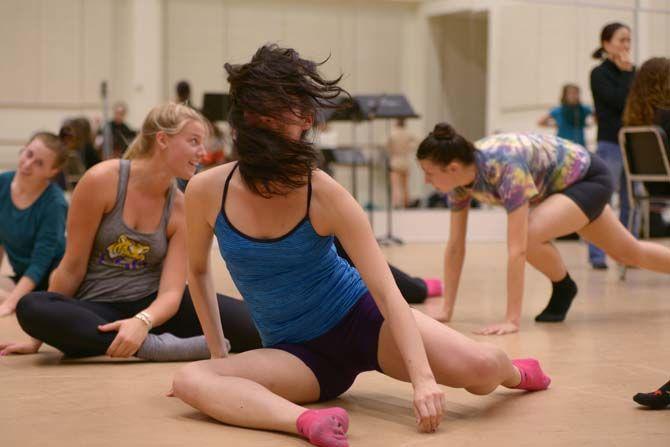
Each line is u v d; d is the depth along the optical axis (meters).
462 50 10.24
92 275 3.36
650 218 9.38
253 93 2.10
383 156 9.98
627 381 2.84
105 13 9.66
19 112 9.55
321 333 2.42
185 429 2.23
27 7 9.54
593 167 4.12
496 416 2.39
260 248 2.26
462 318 4.29
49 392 2.70
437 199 10.14
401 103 8.93
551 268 4.12
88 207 3.24
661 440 2.14
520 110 10.11
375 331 2.39
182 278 3.35
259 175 2.15
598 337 3.72
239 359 2.37
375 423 2.32
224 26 9.92
